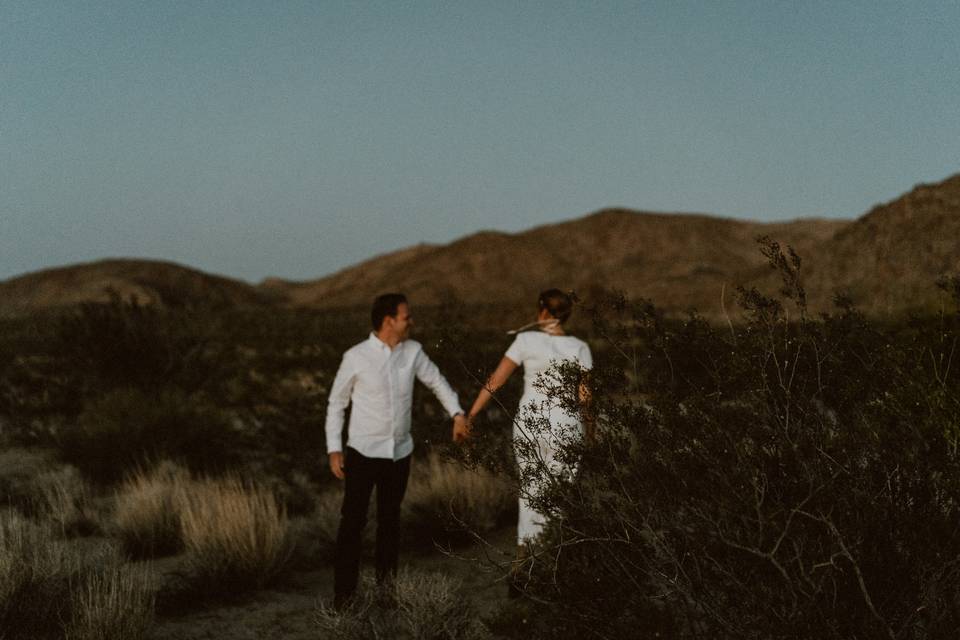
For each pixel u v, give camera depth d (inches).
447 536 222.2
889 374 104.3
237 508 206.5
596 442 105.0
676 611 99.8
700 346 102.8
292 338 1125.7
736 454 93.0
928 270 2016.5
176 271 6323.8
